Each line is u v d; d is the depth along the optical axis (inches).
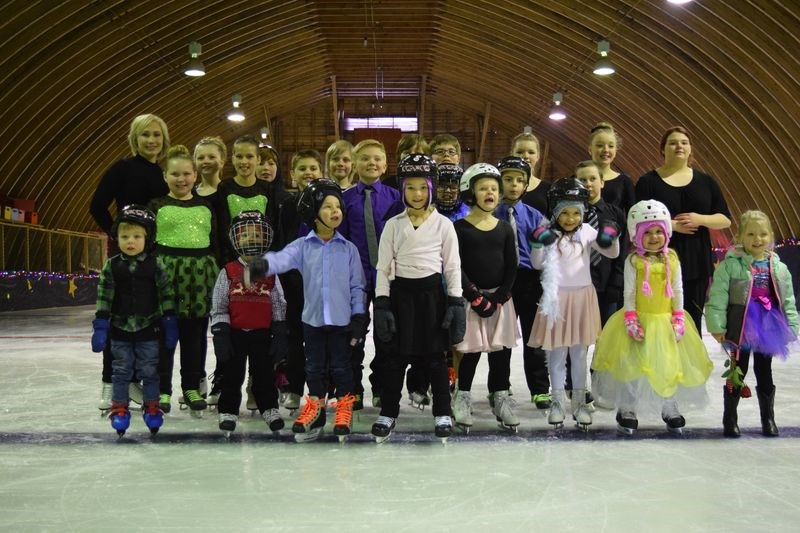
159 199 186.4
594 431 163.0
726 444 149.9
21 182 713.6
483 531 100.3
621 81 765.3
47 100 658.8
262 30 778.8
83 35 622.2
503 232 162.7
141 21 651.5
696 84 674.2
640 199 191.8
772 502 112.1
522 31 767.1
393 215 177.8
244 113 1015.6
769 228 157.2
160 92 797.2
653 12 623.2
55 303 781.3
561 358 165.0
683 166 188.2
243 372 161.0
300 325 179.6
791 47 534.3
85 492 118.4
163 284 158.6
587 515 106.3
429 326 149.6
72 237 856.3
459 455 141.3
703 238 181.0
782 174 637.9
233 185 193.9
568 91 863.7
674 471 129.0
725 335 157.2
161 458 139.8
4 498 115.5
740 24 561.6
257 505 111.4
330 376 185.3
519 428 166.9
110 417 156.6
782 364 273.7
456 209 181.9
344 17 809.5
